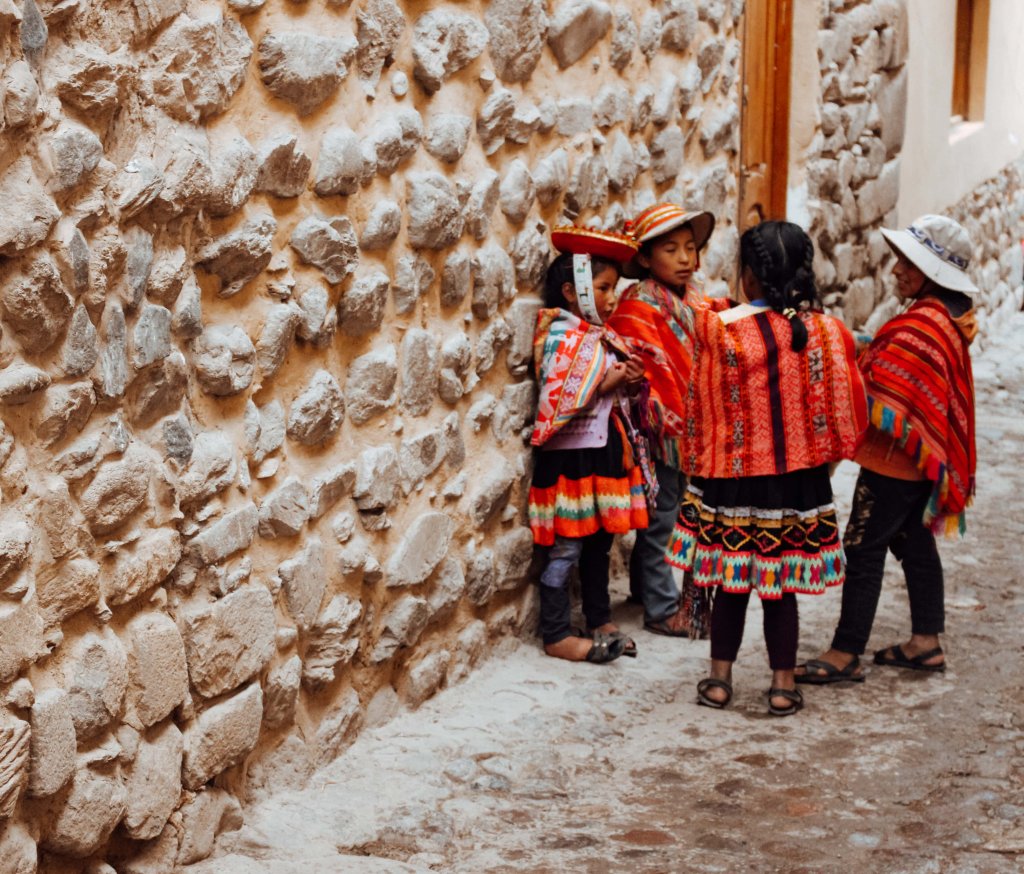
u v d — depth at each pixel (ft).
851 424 13.43
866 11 25.05
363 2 11.70
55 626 8.70
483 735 13.00
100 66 8.73
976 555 19.12
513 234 14.39
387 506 12.64
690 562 13.87
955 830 11.34
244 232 10.50
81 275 8.64
